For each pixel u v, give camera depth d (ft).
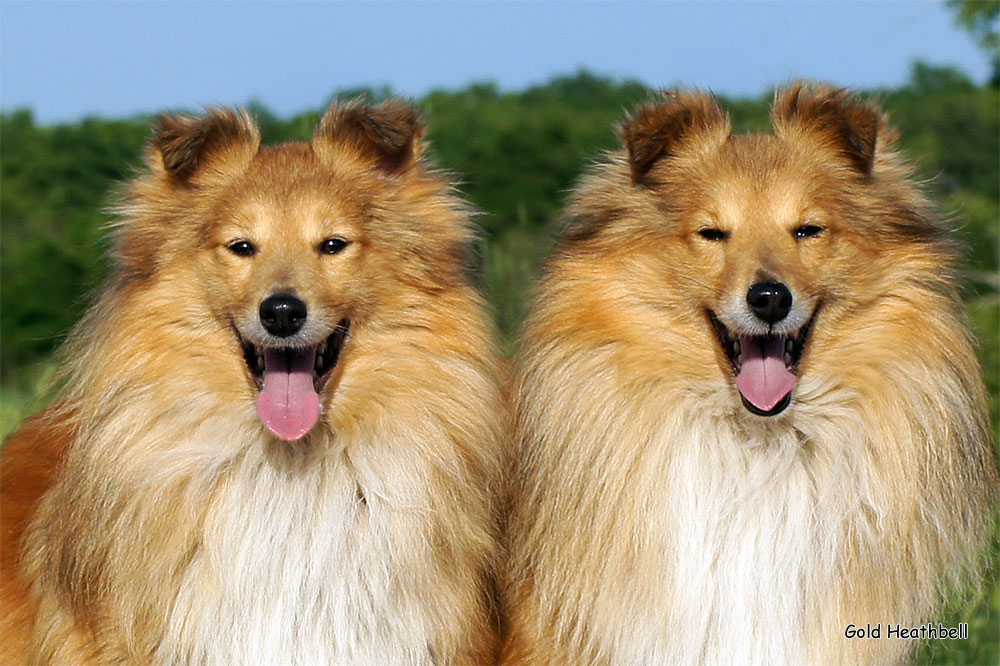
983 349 42.11
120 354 24.29
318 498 24.22
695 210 24.86
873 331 24.89
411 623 24.03
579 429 24.79
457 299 25.39
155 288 24.61
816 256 24.67
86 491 24.07
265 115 55.67
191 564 23.82
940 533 24.63
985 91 107.24
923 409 24.52
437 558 24.34
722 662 24.07
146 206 25.41
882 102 29.30
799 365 24.72
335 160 26.04
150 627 23.72
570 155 101.86
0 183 119.85
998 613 30.50
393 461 24.38
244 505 24.03
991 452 25.82
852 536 24.20
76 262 92.32
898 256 24.99
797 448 24.43
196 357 24.61
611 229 25.39
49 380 33.58
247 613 23.82
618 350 24.95
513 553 25.63
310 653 23.88
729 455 24.57
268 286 23.82
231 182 25.41
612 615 24.20
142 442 24.00
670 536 24.26
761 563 24.07
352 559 24.00
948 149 97.71
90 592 24.00
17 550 26.58
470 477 24.90
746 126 35.88
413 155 26.40
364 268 24.89
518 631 25.38
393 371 24.70
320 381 24.63
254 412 24.47
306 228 24.61
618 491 24.41
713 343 24.68
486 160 101.50
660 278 24.79
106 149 126.00
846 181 25.35
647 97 27.27
